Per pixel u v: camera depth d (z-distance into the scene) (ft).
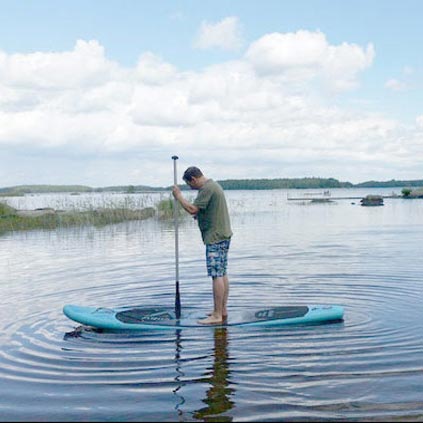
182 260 46.93
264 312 28.22
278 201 185.06
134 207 100.73
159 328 26.30
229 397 19.01
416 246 54.65
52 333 26.22
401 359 21.88
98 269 43.27
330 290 33.78
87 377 20.92
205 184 27.78
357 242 59.36
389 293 32.76
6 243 64.03
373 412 17.84
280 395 19.04
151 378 20.65
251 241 61.82
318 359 22.06
